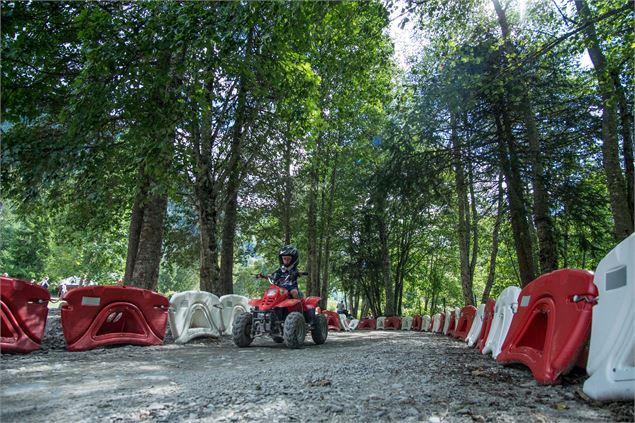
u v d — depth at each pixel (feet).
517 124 48.26
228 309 36.83
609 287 13.12
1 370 17.72
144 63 27.96
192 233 80.18
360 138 85.10
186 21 25.09
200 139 42.75
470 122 44.96
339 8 32.12
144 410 11.06
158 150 28.48
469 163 46.91
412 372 16.22
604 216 46.78
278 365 19.49
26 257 148.46
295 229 93.91
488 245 107.34
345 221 105.91
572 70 46.47
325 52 49.83
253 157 50.47
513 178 42.63
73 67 34.63
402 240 114.11
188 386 14.26
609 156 38.83
